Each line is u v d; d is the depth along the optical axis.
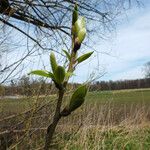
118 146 6.39
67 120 5.50
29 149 4.50
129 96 14.48
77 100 0.61
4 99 4.84
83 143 5.10
